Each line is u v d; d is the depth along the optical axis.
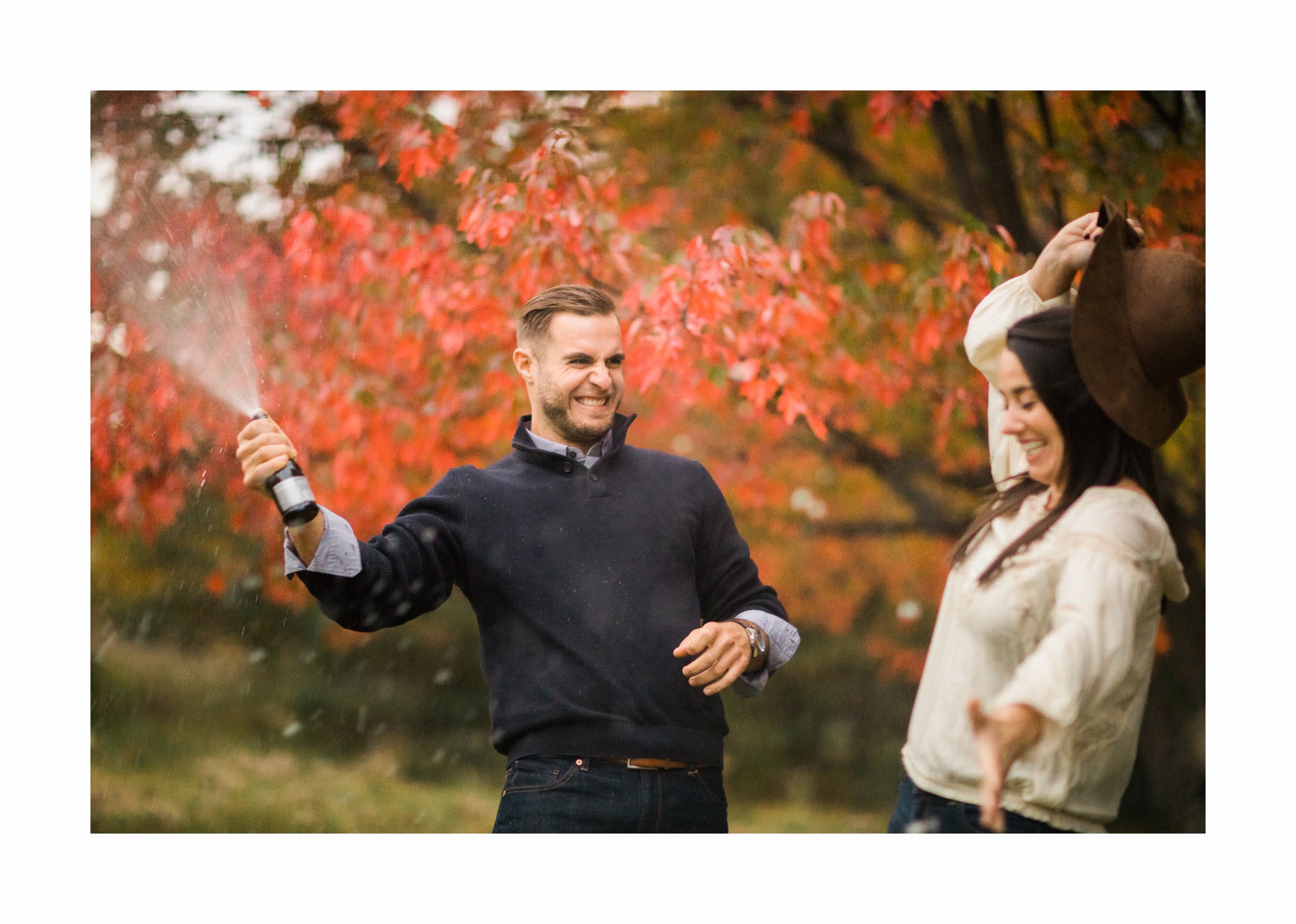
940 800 2.87
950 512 5.84
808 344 4.39
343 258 4.42
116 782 5.72
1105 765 2.78
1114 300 2.96
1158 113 4.38
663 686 2.86
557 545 2.93
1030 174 4.71
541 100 4.56
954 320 4.23
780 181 5.15
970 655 2.90
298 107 4.44
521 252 4.32
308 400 4.45
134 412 4.36
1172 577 2.90
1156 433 2.96
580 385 3.00
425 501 2.98
